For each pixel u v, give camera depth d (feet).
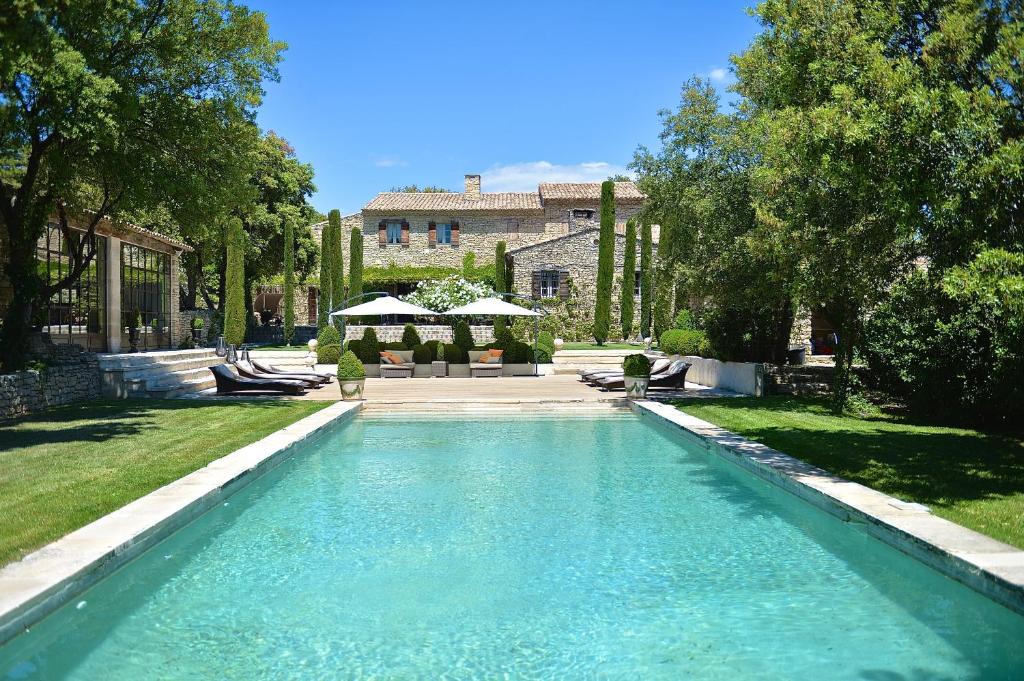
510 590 18.13
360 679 13.48
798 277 42.50
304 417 45.75
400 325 111.04
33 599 14.40
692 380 76.79
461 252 146.92
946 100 23.25
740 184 54.95
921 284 39.50
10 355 47.60
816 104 29.04
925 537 18.44
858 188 27.32
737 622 16.15
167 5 45.62
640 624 16.07
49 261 61.46
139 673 13.69
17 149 45.60
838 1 29.32
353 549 21.50
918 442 34.99
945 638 15.26
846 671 13.74
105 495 23.11
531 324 116.88
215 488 24.40
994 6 25.63
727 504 27.07
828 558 20.70
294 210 136.67
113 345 72.79
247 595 17.79
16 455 30.73
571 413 54.49
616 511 26.00
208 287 163.02
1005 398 38.83
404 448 39.58
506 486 30.04
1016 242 23.88
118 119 42.11
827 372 59.67
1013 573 15.55
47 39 32.78
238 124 50.47
